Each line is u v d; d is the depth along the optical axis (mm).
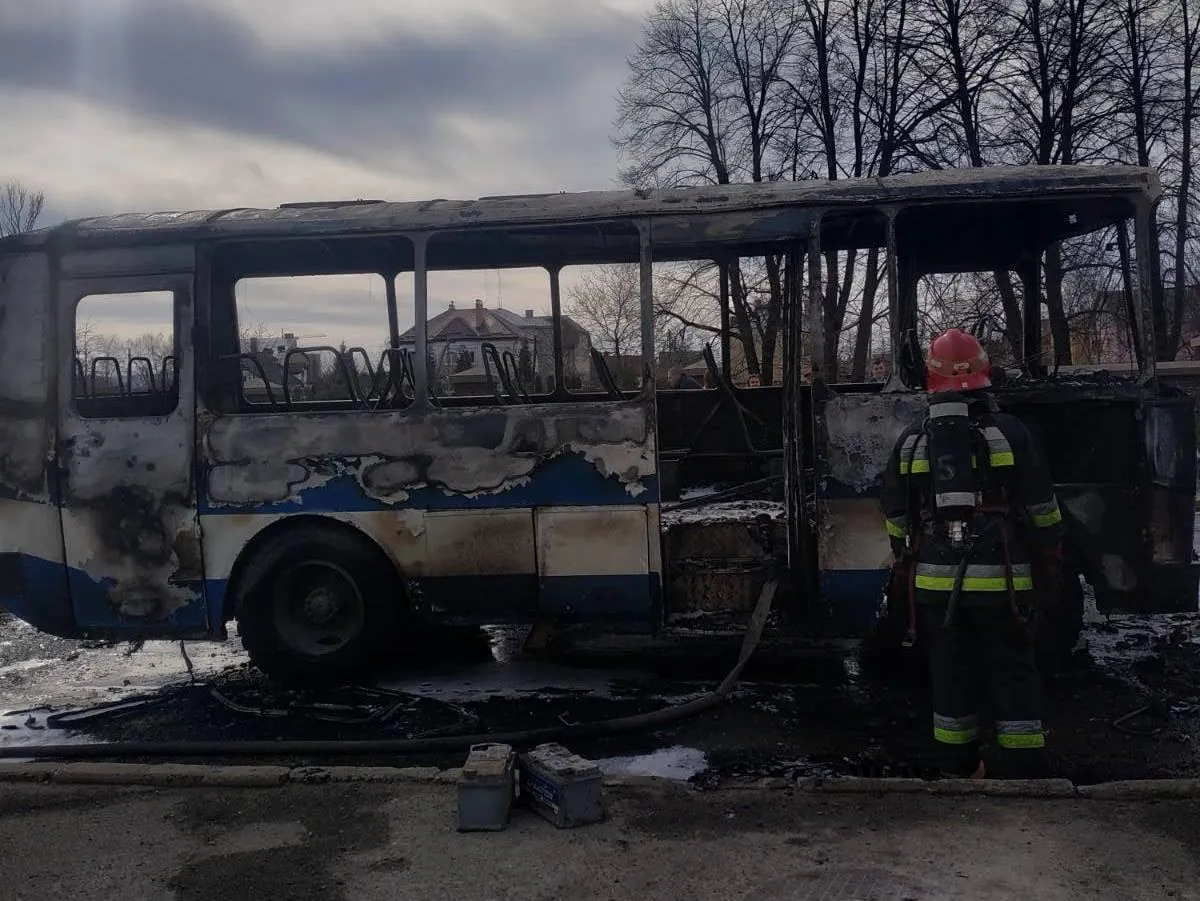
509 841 3908
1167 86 17984
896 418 5945
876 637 6402
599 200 6281
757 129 20656
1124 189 5789
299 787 4539
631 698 6090
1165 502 5539
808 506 6602
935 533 4398
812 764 4902
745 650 5805
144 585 6367
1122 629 7250
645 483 6066
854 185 6125
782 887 3471
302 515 6277
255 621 6285
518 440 6148
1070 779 4613
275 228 6348
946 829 3871
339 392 7699
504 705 6016
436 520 6191
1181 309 18594
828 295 7273
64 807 4422
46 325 6445
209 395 6375
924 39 18297
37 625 6477
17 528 6445
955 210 6156
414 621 6680
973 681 4547
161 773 4664
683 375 9398
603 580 6105
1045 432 5852
